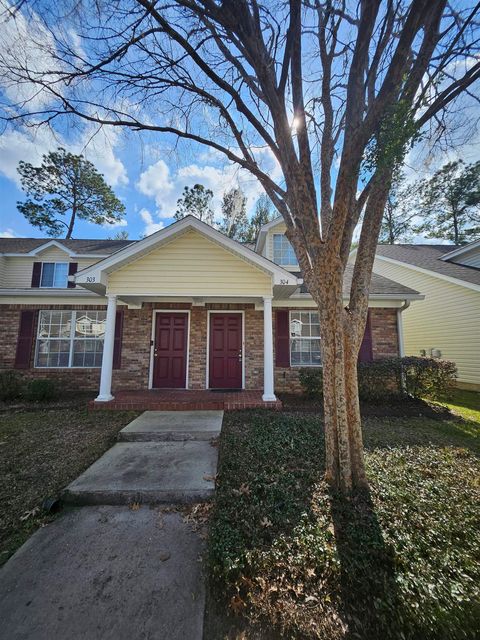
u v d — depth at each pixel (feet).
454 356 32.04
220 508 8.53
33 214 59.72
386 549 6.63
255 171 11.84
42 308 26.76
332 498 8.70
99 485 9.75
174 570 6.57
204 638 5.08
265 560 6.43
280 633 5.15
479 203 52.80
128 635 5.10
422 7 7.45
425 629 5.07
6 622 5.30
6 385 22.79
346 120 9.20
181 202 65.16
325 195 11.25
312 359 26.32
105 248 36.52
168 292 20.67
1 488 9.73
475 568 6.16
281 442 13.39
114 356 25.38
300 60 9.94
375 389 22.25
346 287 26.40
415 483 9.66
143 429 15.11
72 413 18.74
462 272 33.09
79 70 11.12
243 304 26.21
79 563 6.73
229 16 8.78
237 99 10.65
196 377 25.27
